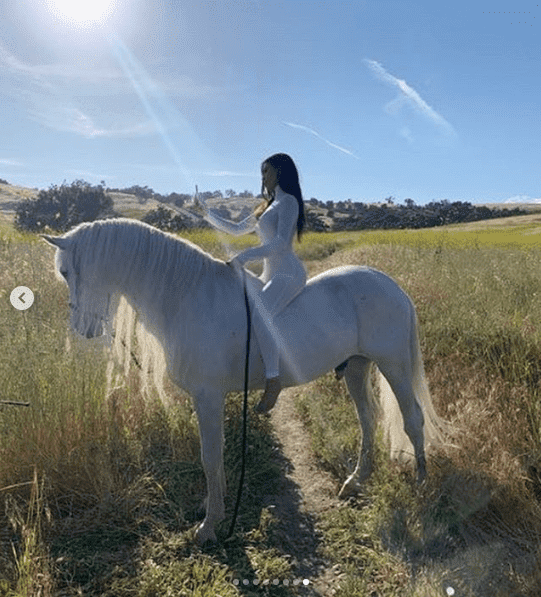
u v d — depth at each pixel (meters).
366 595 2.93
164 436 4.60
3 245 8.34
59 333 4.93
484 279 9.33
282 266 3.50
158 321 3.35
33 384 4.14
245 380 3.25
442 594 2.79
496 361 5.64
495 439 3.87
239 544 3.41
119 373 4.40
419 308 7.61
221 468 3.44
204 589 2.91
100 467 3.80
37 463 3.83
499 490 3.55
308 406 5.56
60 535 3.44
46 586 2.84
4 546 3.28
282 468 4.50
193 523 3.62
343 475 4.29
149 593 2.91
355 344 3.83
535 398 4.54
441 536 3.34
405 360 3.94
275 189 3.54
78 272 3.15
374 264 12.50
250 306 3.32
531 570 2.90
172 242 3.35
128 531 3.47
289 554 3.35
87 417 4.25
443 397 5.01
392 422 4.11
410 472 4.08
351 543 3.40
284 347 3.44
